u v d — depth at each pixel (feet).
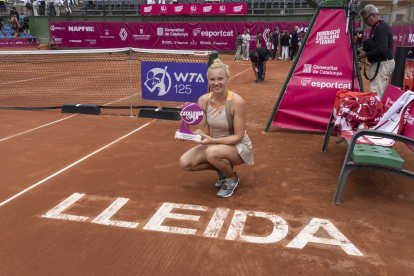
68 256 9.21
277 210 11.61
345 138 13.62
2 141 19.35
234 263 8.89
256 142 19.26
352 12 18.52
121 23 90.38
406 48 28.86
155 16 91.66
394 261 8.93
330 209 11.65
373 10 18.40
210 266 8.78
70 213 11.49
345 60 19.22
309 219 11.00
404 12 51.60
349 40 18.97
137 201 12.32
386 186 13.44
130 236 10.14
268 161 16.30
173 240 9.93
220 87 11.48
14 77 48.75
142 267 8.75
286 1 89.15
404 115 12.94
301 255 9.20
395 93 14.56
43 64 67.10
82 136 20.36
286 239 9.92
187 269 8.67
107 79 46.44
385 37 18.44
